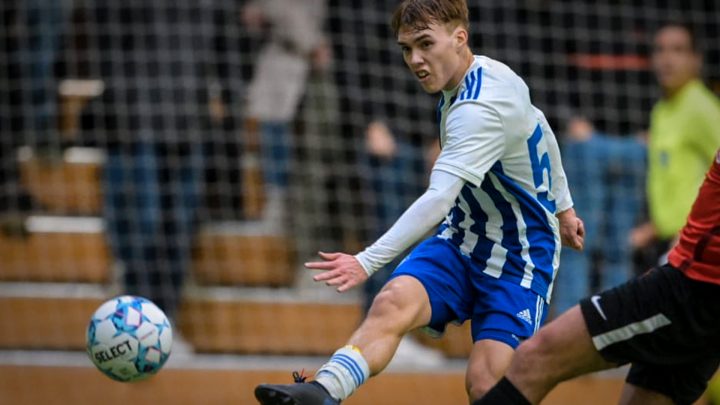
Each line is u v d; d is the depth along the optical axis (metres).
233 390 28.56
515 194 16.81
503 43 30.97
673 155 27.16
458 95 16.47
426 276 16.83
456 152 16.05
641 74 31.44
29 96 31.05
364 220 30.53
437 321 16.86
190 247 29.70
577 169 29.14
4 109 31.12
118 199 29.16
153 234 29.27
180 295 29.56
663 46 27.06
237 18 30.91
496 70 16.53
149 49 29.02
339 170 30.69
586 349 14.84
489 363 16.41
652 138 27.61
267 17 30.62
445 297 16.84
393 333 16.19
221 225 30.77
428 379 28.77
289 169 30.88
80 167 32.03
